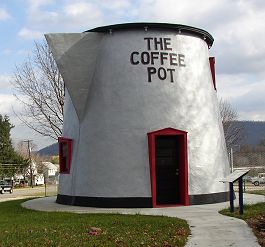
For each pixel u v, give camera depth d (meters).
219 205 15.75
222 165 17.25
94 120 16.42
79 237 9.26
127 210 14.77
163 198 16.14
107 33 16.66
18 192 49.06
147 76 16.14
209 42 18.83
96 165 16.11
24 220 12.30
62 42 16.61
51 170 96.38
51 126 30.59
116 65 16.33
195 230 10.20
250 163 46.69
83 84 16.70
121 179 15.73
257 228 10.41
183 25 16.69
